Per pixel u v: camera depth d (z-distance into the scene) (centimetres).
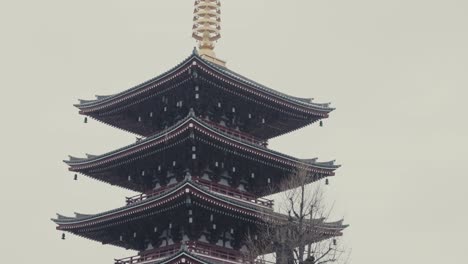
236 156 6291
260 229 6088
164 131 6025
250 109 6756
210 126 5916
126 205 6341
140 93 6569
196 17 7338
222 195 6053
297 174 6084
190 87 6344
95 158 6625
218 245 6109
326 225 6197
